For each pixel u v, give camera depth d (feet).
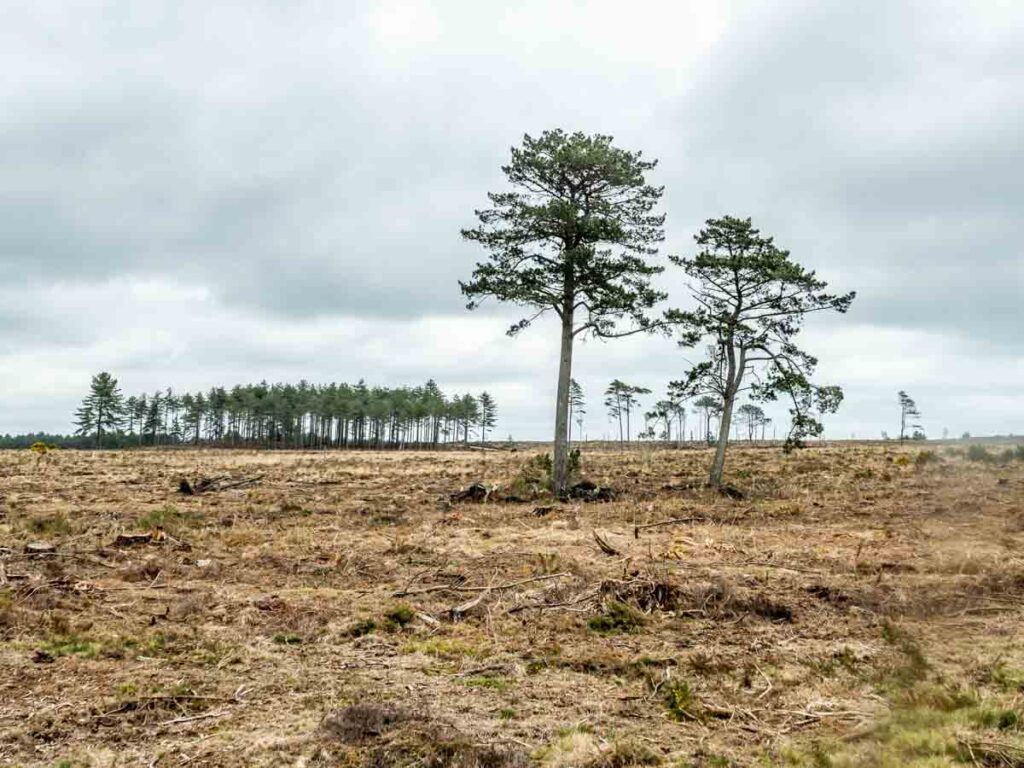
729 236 84.58
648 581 31.63
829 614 27.81
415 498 74.43
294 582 34.50
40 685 20.04
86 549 40.45
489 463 139.03
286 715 18.24
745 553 40.42
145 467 121.39
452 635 26.23
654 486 87.35
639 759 15.64
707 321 83.30
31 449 193.88
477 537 48.19
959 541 31.35
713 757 15.79
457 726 17.48
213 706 18.84
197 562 38.06
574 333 79.05
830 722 17.63
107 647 23.63
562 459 77.05
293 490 83.46
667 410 86.17
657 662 22.77
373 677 21.33
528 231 77.56
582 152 75.51
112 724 17.56
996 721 16.07
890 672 20.08
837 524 50.78
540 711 18.71
